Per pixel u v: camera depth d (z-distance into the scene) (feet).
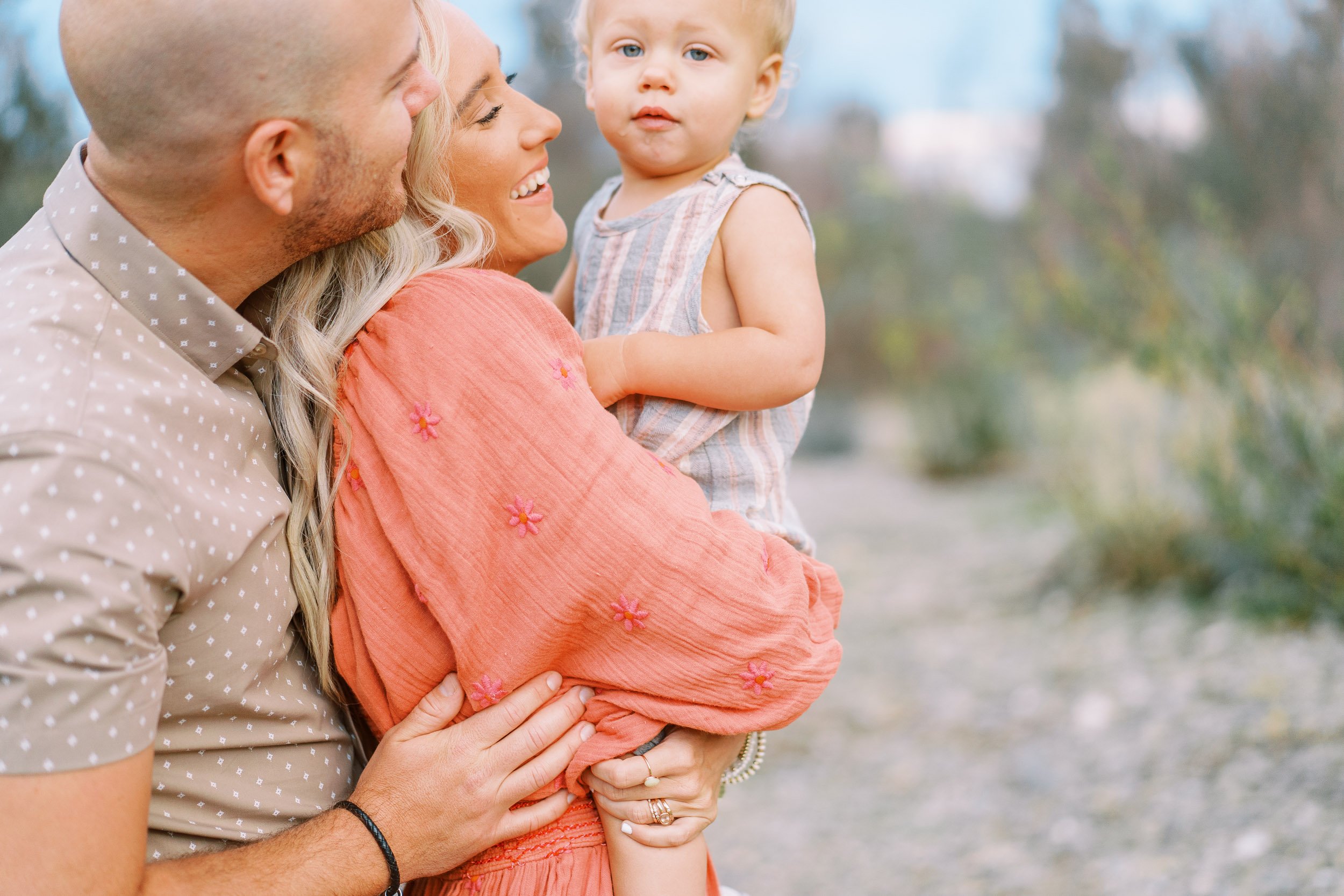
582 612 4.10
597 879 4.44
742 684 4.19
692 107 5.10
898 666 17.12
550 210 5.09
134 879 3.48
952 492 31.27
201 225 3.79
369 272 4.38
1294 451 15.19
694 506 4.24
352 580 4.24
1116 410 20.52
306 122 3.69
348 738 4.55
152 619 3.50
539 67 35.06
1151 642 15.89
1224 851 10.44
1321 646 14.24
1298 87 21.80
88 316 3.65
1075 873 10.79
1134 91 26.32
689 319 4.93
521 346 4.12
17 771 3.25
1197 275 17.33
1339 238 20.77
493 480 4.04
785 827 12.79
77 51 3.49
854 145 50.80
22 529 3.27
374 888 4.06
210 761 4.03
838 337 48.06
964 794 12.98
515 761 4.18
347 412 4.27
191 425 3.80
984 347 33.99
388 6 3.80
